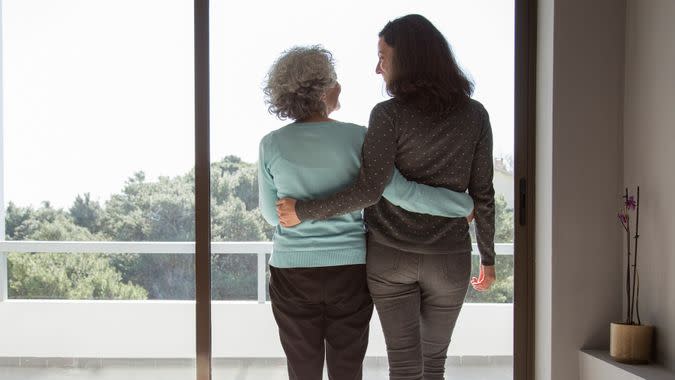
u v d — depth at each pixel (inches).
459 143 65.9
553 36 85.2
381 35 68.9
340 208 62.7
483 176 69.9
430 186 65.9
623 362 78.7
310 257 65.0
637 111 83.0
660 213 78.7
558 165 85.3
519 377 90.7
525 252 90.7
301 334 65.8
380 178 62.7
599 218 85.7
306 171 65.1
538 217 89.5
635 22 83.4
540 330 88.9
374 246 66.6
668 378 72.4
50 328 92.3
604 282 85.7
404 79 64.9
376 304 67.6
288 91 66.1
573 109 85.4
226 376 90.9
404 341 66.5
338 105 71.1
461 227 67.6
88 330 92.3
